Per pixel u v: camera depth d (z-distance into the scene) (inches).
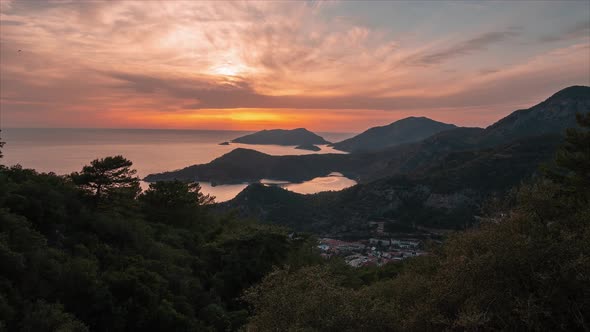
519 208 432.5
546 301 305.7
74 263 845.8
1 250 724.7
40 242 863.7
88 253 961.5
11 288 696.4
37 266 783.7
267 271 1222.9
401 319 374.0
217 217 1955.0
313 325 356.5
